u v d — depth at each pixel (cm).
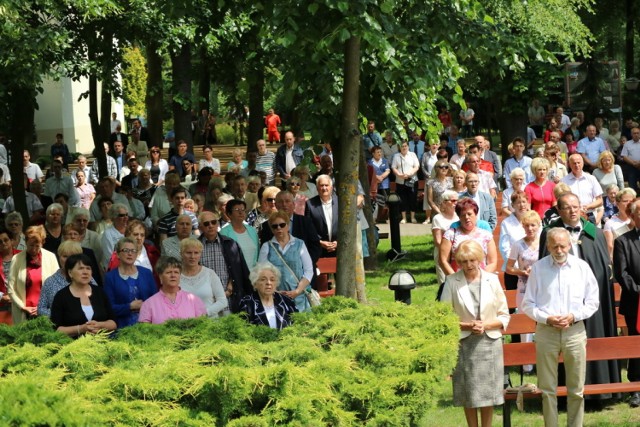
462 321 883
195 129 4441
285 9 890
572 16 2200
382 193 2289
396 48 984
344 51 923
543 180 1445
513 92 2383
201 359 650
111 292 993
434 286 1539
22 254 1100
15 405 518
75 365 661
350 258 921
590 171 2284
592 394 952
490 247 1089
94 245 1261
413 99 1129
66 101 4197
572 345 894
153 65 3334
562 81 3156
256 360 678
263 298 902
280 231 1081
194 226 1351
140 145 2986
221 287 1008
